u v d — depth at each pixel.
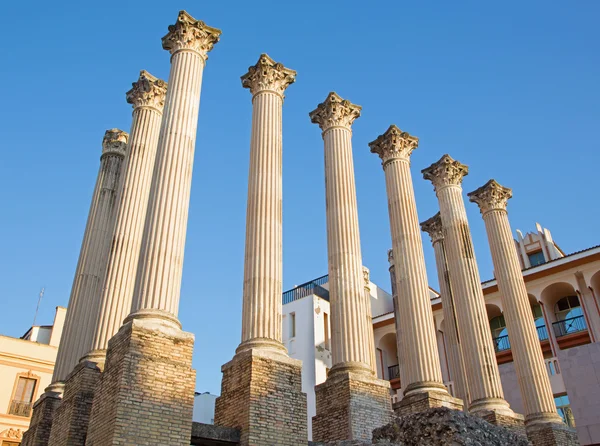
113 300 16.61
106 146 23.38
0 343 33.94
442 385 19.06
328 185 21.19
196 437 12.66
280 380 14.34
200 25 18.86
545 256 38.38
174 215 15.05
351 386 16.58
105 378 12.84
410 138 24.88
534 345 23.41
